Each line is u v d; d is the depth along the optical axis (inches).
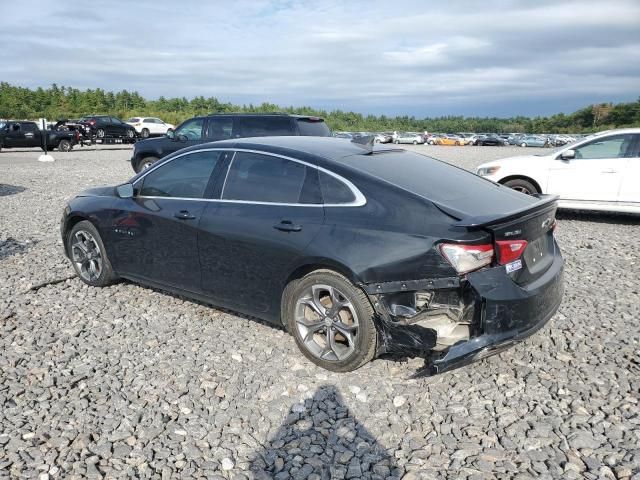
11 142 1058.7
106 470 110.0
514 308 130.0
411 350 137.7
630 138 347.6
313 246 144.2
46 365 153.7
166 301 202.8
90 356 159.6
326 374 147.9
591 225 355.6
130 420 127.1
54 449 116.3
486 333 129.0
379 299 136.1
